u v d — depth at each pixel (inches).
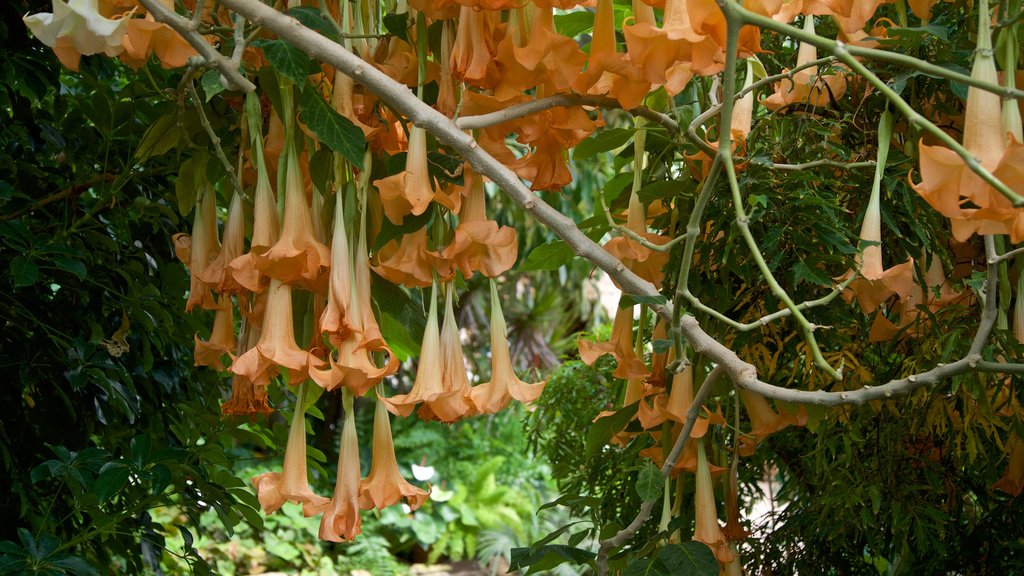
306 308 132.4
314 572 509.4
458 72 124.5
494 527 592.4
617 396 177.8
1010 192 107.6
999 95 110.6
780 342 142.9
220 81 120.7
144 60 120.3
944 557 154.8
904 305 136.6
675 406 138.3
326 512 125.7
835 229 132.4
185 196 138.9
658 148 144.6
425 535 576.4
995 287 119.2
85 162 160.6
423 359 128.0
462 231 125.7
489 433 671.8
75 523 162.1
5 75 150.2
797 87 138.9
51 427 154.5
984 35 114.9
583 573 313.0
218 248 136.4
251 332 131.3
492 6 119.1
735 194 118.3
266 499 127.0
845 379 140.9
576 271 610.9
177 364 171.0
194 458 159.6
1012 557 152.6
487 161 121.8
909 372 139.0
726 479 141.5
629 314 138.9
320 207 129.0
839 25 125.1
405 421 651.5
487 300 615.5
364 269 127.1
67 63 119.3
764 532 169.6
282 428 161.9
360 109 131.1
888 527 155.8
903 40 129.5
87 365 149.1
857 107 138.8
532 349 612.4
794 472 166.6
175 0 132.0
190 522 175.3
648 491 131.6
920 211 133.6
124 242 162.4
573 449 189.9
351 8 132.3
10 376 155.1
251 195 137.6
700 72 118.8
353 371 123.4
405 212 126.6
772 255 137.3
